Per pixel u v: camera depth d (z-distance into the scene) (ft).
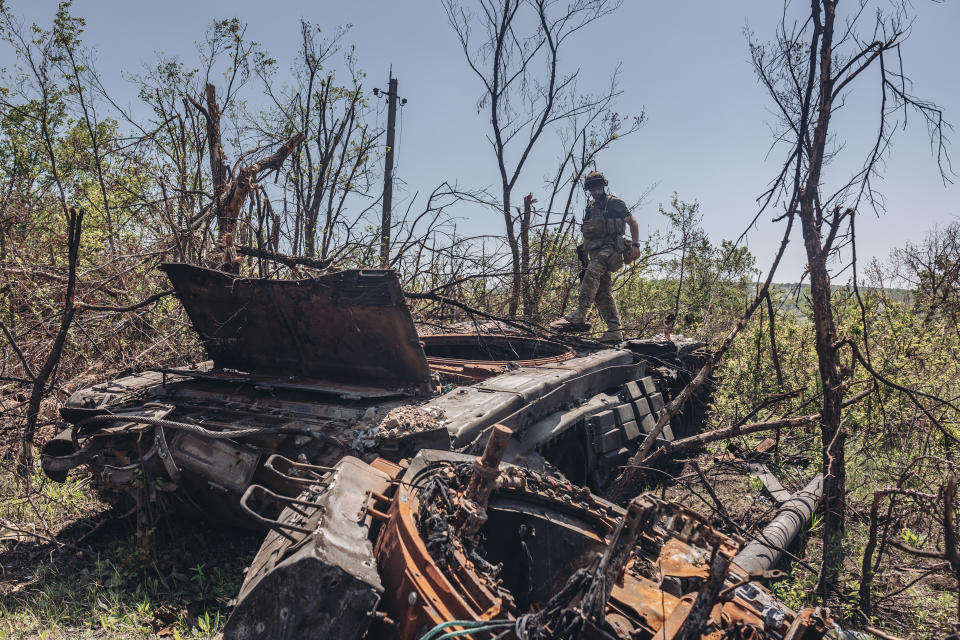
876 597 14.48
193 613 13.57
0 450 20.27
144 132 32.68
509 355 27.53
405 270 30.42
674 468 24.36
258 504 14.53
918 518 18.29
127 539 16.61
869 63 16.46
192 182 31.96
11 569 14.92
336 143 36.35
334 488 10.49
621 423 21.25
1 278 22.53
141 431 15.02
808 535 18.25
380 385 16.98
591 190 28.25
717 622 8.87
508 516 11.56
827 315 17.62
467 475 11.46
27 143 33.53
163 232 27.71
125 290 24.50
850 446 24.14
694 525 7.91
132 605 13.53
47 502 18.11
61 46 32.32
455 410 15.16
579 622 7.86
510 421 16.22
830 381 17.74
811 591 14.87
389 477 11.65
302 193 34.83
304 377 18.07
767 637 8.70
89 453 15.20
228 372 18.81
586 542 11.23
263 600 8.86
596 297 28.86
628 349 26.25
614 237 27.81
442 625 7.77
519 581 11.57
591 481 20.63
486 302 35.24
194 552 16.02
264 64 36.29
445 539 9.34
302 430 13.98
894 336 27.66
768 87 18.04
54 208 28.53
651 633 8.54
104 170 32.83
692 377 28.48
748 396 28.22
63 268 24.39
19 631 12.23
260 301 17.25
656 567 10.27
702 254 50.11
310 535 9.36
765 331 29.60
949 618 13.79
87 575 14.62
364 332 16.28
